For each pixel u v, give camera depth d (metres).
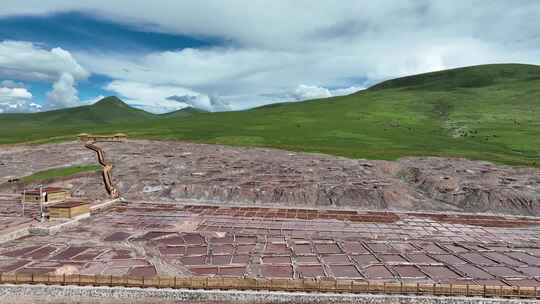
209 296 24.03
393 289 24.11
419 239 36.34
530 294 23.72
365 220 42.91
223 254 31.03
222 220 41.53
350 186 53.31
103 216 42.12
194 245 33.19
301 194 51.31
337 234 37.38
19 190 51.75
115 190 51.12
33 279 24.19
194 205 48.34
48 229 35.38
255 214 44.56
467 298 23.83
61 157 68.00
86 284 24.27
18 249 31.39
